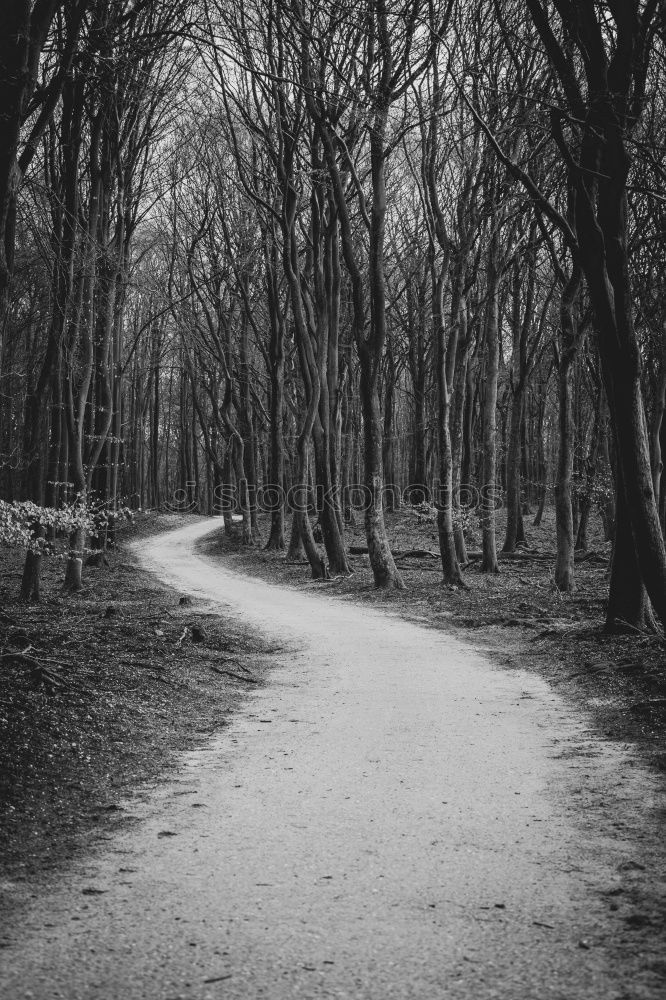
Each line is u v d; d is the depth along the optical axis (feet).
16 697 29.58
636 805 22.06
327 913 15.67
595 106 39.63
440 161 88.33
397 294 132.67
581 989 12.84
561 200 77.25
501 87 65.46
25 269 97.19
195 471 245.45
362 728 31.73
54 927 15.17
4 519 36.91
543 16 41.04
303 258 119.96
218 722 33.17
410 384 192.95
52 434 82.58
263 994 12.79
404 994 12.78
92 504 78.95
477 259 86.63
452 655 49.26
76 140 69.82
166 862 18.40
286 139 92.79
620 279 40.22
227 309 143.13
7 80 29.89
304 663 46.93
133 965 13.73
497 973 13.38
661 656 40.96
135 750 27.81
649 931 14.74
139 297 165.37
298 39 82.89
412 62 76.38
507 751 28.09
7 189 31.22
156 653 44.73
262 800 22.97
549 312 123.54
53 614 62.44
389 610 71.05
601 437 115.75
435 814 21.56
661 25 41.11
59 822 21.03
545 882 17.07
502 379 160.56
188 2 59.31
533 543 133.49
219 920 15.40
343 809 22.08
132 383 188.55
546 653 47.57
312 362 97.66
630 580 49.29
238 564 122.31
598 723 31.83
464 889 16.75
